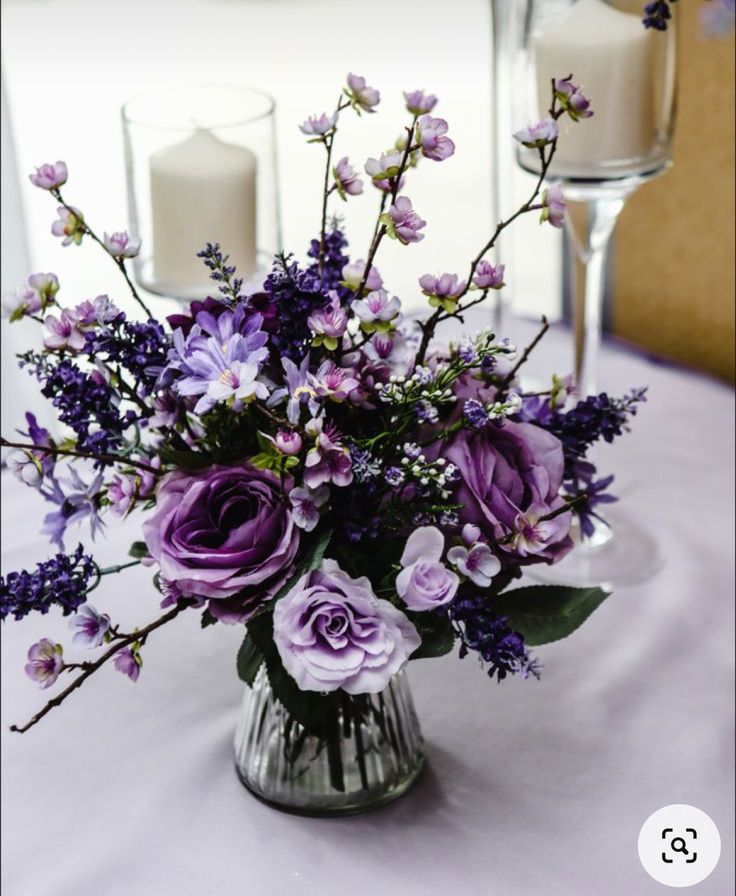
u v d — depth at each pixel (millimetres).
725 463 1294
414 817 832
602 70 1104
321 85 3740
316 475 646
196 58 3980
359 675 639
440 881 782
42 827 854
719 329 1490
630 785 870
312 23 4215
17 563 1112
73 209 713
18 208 1602
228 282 704
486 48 3951
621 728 922
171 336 701
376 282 725
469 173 3355
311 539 690
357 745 807
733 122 1366
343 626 646
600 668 988
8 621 1056
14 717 953
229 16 4312
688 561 1135
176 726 931
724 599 1079
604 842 818
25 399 1610
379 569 708
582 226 1182
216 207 1101
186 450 718
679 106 1410
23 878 816
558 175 1145
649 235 1521
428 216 3195
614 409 780
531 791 860
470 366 694
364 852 803
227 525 675
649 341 1580
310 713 727
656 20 782
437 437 690
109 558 1127
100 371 701
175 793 862
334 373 663
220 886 787
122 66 3947
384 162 699
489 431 723
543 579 1114
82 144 3490
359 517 679
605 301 1608
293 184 3305
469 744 902
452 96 3650
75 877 807
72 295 2869
